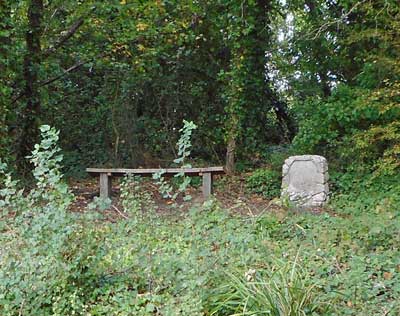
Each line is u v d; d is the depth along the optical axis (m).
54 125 11.16
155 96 11.84
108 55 10.24
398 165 7.75
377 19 8.33
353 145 8.82
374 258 4.01
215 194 8.68
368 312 3.06
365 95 8.17
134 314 2.94
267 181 9.34
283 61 11.72
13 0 7.93
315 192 7.87
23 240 2.97
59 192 3.07
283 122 12.38
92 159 11.33
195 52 11.48
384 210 5.93
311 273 3.57
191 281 2.99
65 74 10.40
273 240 4.58
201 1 10.55
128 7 8.95
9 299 2.87
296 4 11.12
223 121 11.45
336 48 10.56
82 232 3.10
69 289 3.02
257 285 2.90
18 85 8.88
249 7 10.29
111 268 3.29
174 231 4.30
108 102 11.45
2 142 7.68
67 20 9.54
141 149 11.62
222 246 3.81
